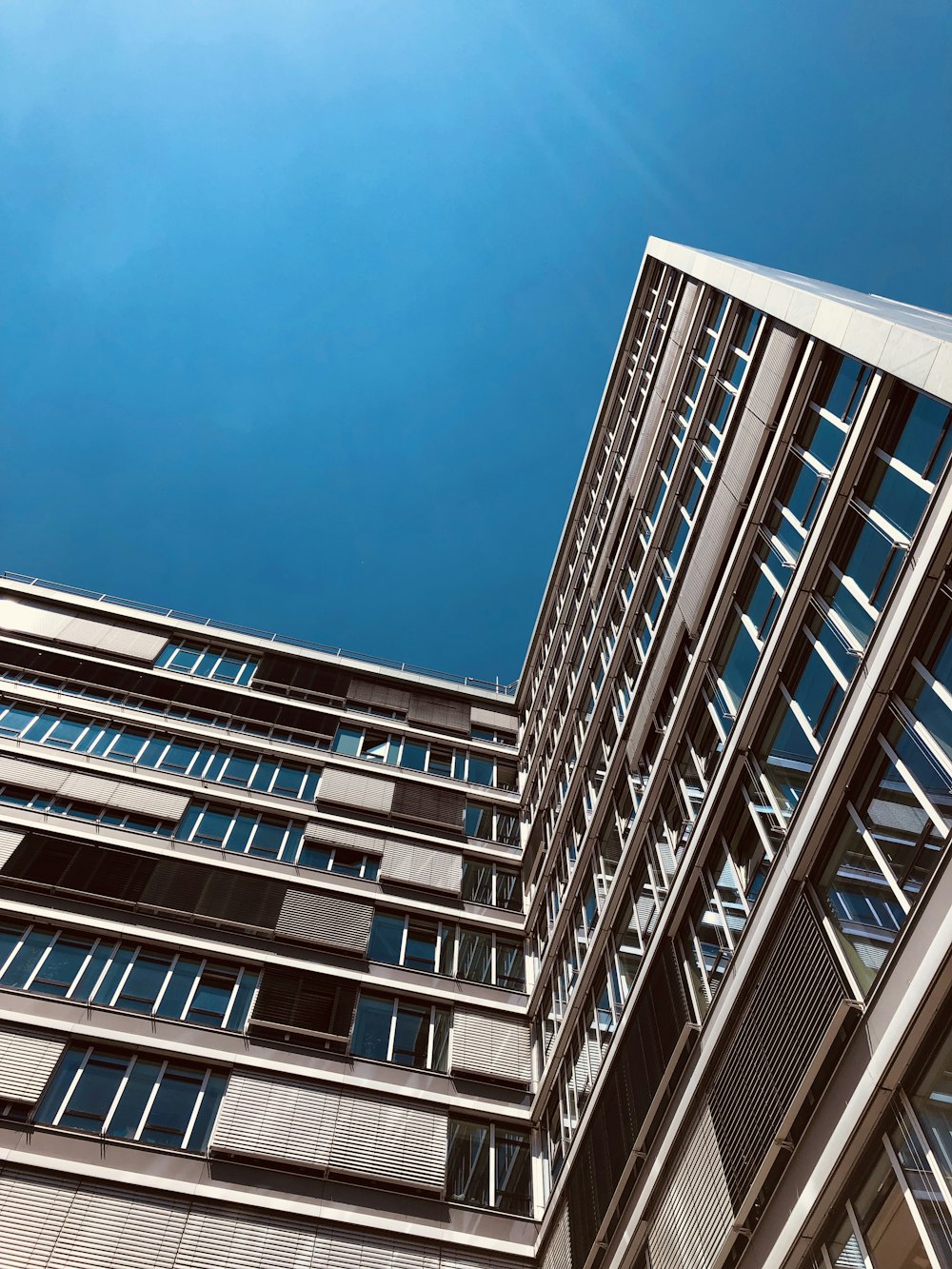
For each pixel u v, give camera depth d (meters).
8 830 24.27
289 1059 21.02
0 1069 18.53
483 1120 21.61
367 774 32.12
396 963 25.16
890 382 13.63
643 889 19.48
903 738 11.39
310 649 38.28
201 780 28.94
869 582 13.02
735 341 22.14
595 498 35.62
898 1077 9.92
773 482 17.12
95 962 21.75
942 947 9.48
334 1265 17.33
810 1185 10.74
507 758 36.25
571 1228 17.41
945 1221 8.87
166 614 36.78
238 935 23.88
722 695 17.42
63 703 29.97
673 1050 15.09
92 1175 17.22
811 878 12.66
